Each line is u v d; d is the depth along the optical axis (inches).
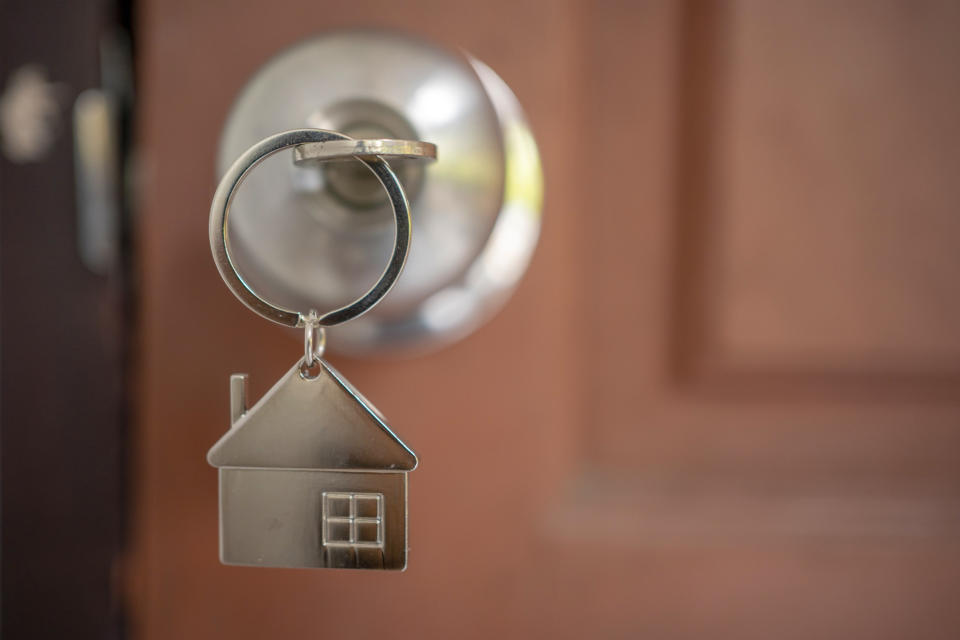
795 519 16.9
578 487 17.5
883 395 17.4
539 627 16.5
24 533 16.9
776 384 17.6
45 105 16.6
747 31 16.9
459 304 15.5
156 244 16.4
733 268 17.2
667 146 17.3
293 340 16.2
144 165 16.5
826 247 17.0
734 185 17.1
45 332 16.8
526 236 15.8
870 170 16.8
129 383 16.8
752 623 16.6
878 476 17.5
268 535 11.0
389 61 13.7
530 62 15.8
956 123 16.7
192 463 16.6
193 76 16.1
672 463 17.8
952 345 16.9
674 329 17.6
